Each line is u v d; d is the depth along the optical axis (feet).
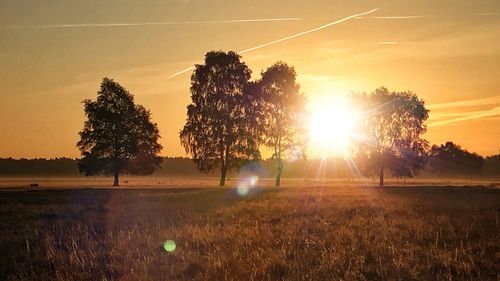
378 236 50.75
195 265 37.65
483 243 46.39
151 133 277.64
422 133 295.69
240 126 233.76
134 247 45.73
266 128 242.78
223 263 36.88
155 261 39.63
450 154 621.31
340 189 187.32
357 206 95.25
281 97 243.60
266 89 243.60
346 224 63.21
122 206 100.27
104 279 33.78
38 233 58.13
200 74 237.25
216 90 236.63
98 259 41.57
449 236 51.06
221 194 145.28
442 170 620.90
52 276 36.01
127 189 187.01
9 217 79.82
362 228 58.54
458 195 148.05
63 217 79.46
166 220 71.20
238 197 129.59
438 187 220.43
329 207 92.68
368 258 40.65
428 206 95.35
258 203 104.01
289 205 96.99
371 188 203.82
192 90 237.66
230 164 236.63
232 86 238.68
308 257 39.45
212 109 233.76
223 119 233.14
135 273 35.24
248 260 38.22
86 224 67.26
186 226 59.47
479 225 60.70
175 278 34.04
